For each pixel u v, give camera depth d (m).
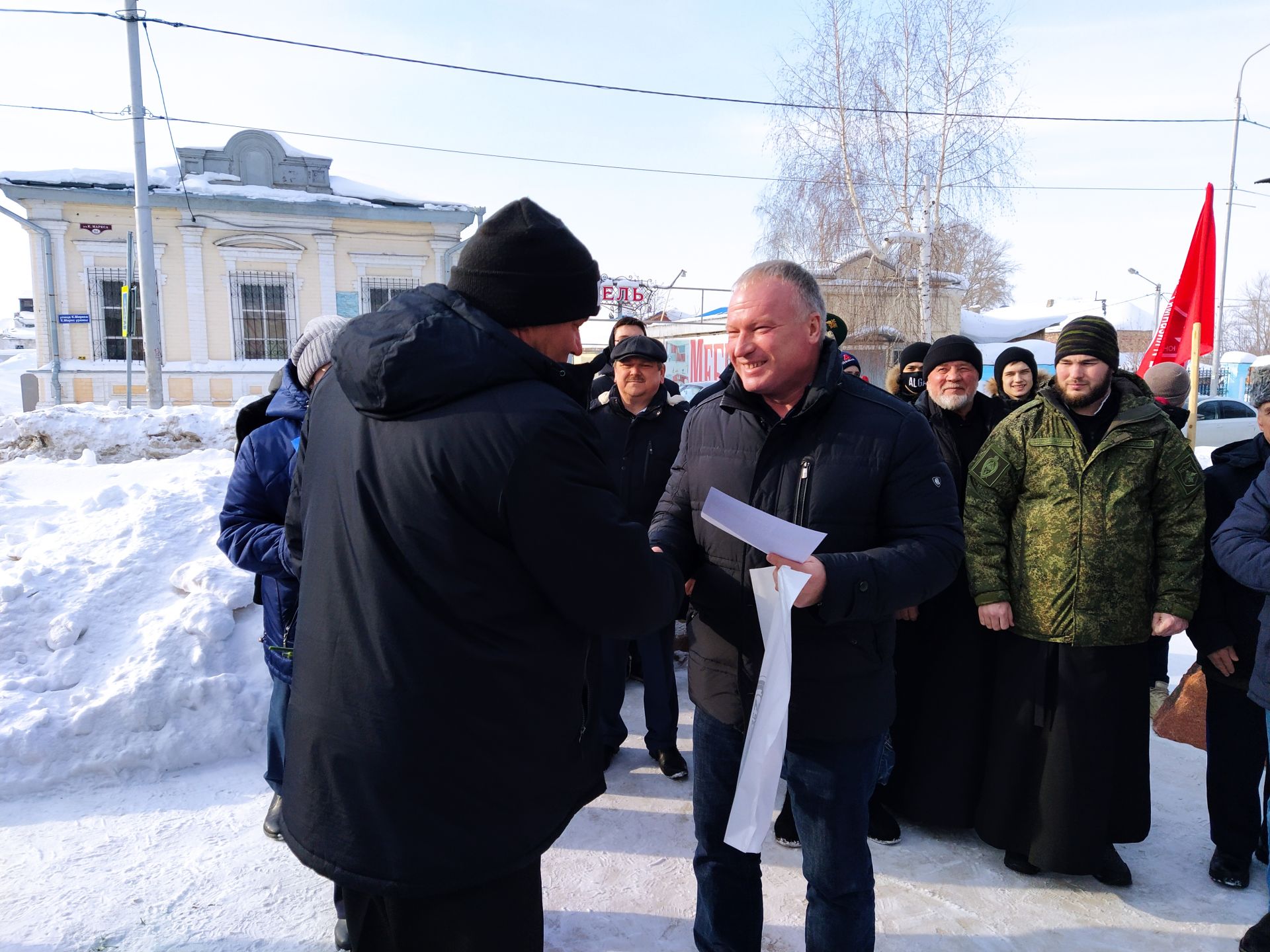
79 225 16.41
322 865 1.37
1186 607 2.55
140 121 12.72
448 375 1.32
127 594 3.74
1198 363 4.46
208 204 16.70
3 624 3.45
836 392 1.98
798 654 1.92
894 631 2.03
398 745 1.33
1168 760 3.67
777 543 1.75
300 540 1.68
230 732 3.35
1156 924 2.55
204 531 4.23
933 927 2.52
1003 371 3.60
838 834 1.95
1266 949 2.32
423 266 18.38
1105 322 2.64
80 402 16.66
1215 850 2.92
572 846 2.93
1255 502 2.37
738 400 2.00
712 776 2.07
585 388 1.54
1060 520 2.61
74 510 4.49
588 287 1.51
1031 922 2.55
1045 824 2.67
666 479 3.61
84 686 3.32
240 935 2.37
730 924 2.09
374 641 1.34
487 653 1.35
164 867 2.65
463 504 1.32
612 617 1.42
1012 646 2.74
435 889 1.35
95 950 2.27
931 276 18.02
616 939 2.45
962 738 2.93
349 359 1.37
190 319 17.08
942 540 1.88
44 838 2.76
